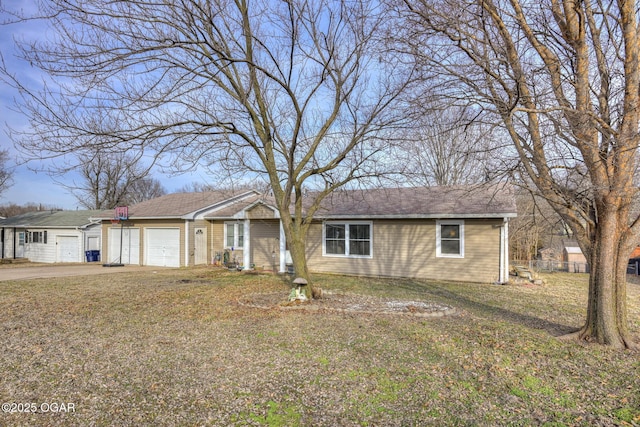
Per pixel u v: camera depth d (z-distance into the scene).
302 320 7.64
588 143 5.49
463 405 4.05
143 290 11.77
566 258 25.72
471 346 5.98
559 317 8.09
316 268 16.97
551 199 6.40
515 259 25.95
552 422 3.69
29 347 5.91
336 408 3.98
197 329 7.00
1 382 4.59
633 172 5.67
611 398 4.20
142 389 4.41
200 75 7.55
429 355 5.56
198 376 4.80
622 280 6.02
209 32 8.02
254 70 9.26
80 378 4.72
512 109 5.57
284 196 9.59
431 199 15.63
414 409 3.96
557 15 5.99
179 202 22.64
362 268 15.91
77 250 24.36
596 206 6.05
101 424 3.64
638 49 5.46
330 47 8.87
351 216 15.57
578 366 5.14
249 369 5.03
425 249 14.74
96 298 10.28
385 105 9.01
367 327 7.08
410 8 6.21
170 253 20.22
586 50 5.84
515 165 7.03
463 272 14.05
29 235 26.77
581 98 5.86
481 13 6.34
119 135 7.48
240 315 8.13
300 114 8.63
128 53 6.75
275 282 13.84
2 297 10.37
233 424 3.66
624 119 5.57
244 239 17.75
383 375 4.83
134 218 21.08
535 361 5.33
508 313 8.48
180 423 3.67
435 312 8.24
